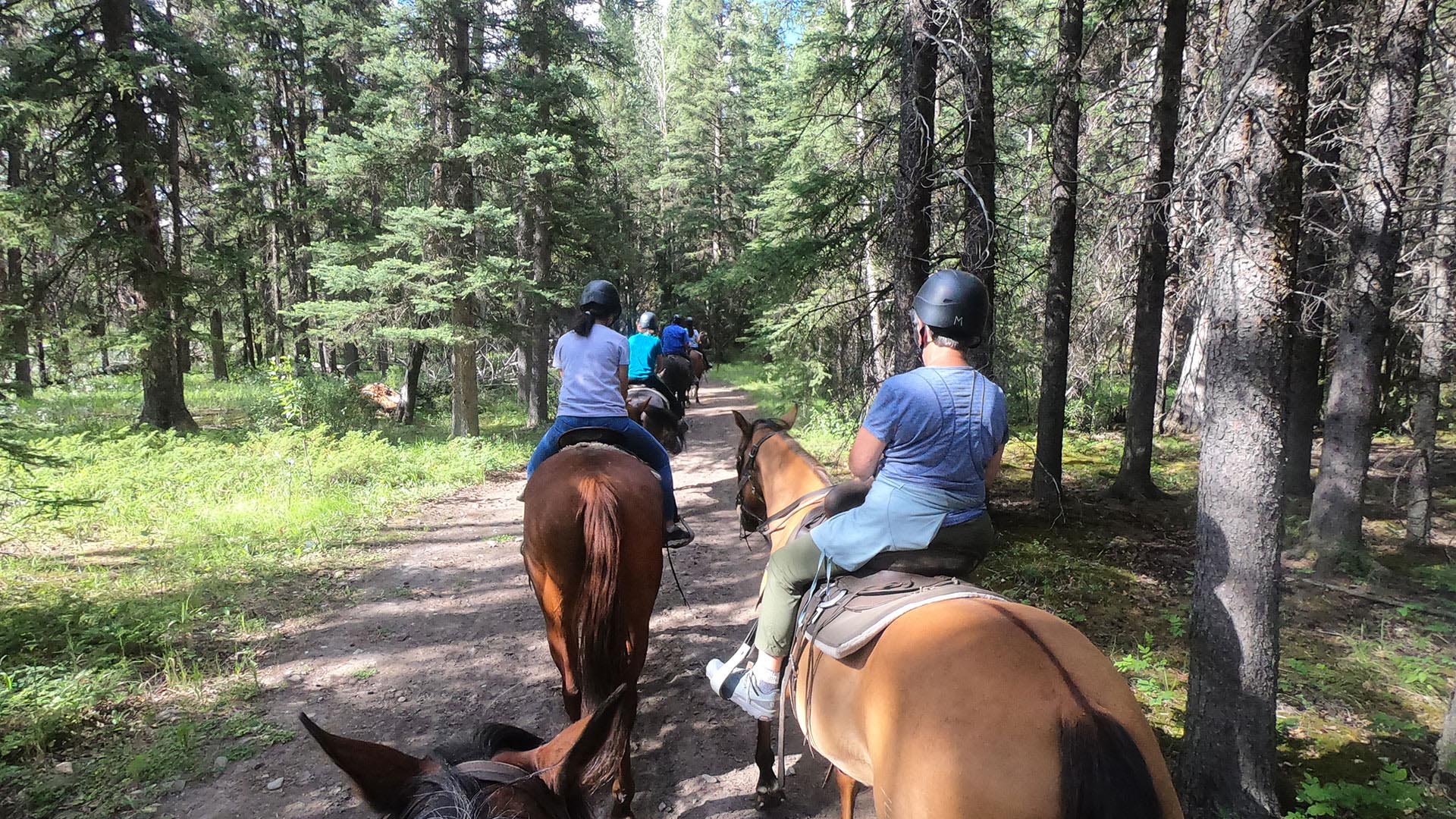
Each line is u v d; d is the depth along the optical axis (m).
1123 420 17.88
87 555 7.39
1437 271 7.68
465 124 14.85
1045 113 9.24
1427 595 7.04
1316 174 5.66
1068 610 6.64
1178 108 8.62
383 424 17.94
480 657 5.64
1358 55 4.25
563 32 15.80
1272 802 3.51
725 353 44.16
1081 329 13.01
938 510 2.41
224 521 8.55
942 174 7.39
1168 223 6.72
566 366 4.81
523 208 16.36
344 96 19.88
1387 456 13.72
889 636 2.23
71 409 17.42
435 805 1.44
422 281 14.40
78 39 12.81
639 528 3.73
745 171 35.81
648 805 3.92
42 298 12.77
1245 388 3.38
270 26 19.02
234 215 21.05
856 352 13.78
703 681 5.32
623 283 38.88
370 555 7.95
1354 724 4.72
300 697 4.97
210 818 3.73
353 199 16.77
